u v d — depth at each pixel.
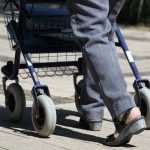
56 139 6.59
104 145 6.36
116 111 6.03
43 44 7.09
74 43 7.22
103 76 5.98
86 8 5.99
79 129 7.11
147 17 22.81
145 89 6.83
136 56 14.47
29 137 6.65
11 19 7.35
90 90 6.96
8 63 7.38
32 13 7.05
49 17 7.12
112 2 6.23
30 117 7.68
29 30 6.93
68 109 8.28
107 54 5.97
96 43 5.99
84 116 7.09
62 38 7.17
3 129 7.02
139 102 6.83
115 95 5.98
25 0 6.72
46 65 7.27
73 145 6.35
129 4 22.67
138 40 18.06
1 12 7.34
